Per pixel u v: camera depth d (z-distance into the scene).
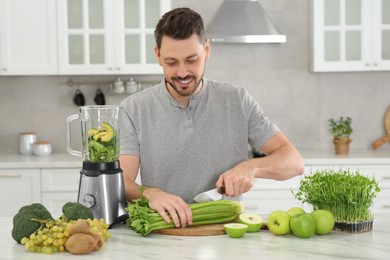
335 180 2.35
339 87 5.31
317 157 4.75
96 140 2.39
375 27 4.94
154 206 2.34
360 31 4.95
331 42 4.97
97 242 2.08
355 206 2.31
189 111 2.79
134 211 2.30
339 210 2.33
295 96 5.30
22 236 2.17
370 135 5.35
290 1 5.24
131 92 5.12
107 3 4.83
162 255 2.04
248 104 2.85
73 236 2.06
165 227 2.32
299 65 5.28
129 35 4.87
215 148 2.82
